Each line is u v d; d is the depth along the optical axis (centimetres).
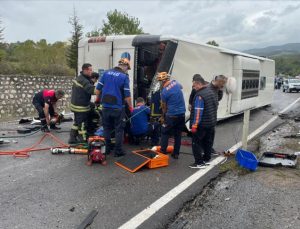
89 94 839
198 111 669
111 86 725
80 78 832
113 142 794
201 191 558
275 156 747
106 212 472
